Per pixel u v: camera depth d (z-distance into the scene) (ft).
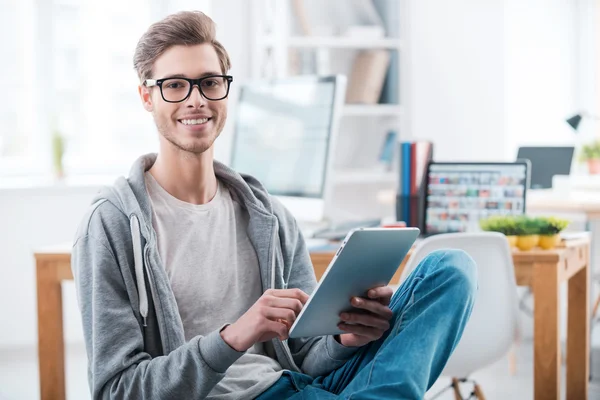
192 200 5.76
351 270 4.68
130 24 15.03
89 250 5.41
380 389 4.62
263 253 5.86
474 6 16.79
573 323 9.57
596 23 18.45
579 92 18.70
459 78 16.72
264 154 10.34
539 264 8.26
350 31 15.35
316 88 9.74
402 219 9.81
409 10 15.71
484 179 9.69
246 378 5.54
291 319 4.83
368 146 16.38
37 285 8.37
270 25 14.85
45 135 14.56
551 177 16.08
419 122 16.39
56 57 14.60
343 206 16.21
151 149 15.30
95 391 5.16
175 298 5.53
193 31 5.59
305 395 5.25
